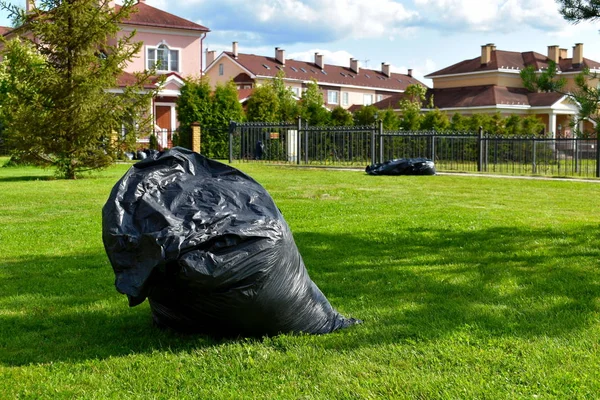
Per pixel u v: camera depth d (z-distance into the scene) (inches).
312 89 2047.2
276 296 166.6
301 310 175.0
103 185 652.1
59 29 708.7
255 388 141.9
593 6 324.8
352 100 2807.6
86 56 724.0
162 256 152.1
